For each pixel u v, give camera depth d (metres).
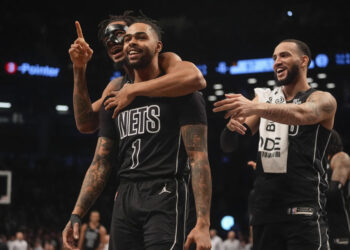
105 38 3.30
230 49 20.75
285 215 3.55
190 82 2.83
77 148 27.72
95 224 10.49
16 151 26.59
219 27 21.09
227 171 25.09
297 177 3.56
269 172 3.62
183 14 21.39
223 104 3.10
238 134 3.84
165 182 2.87
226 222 21.09
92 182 3.10
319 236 3.50
